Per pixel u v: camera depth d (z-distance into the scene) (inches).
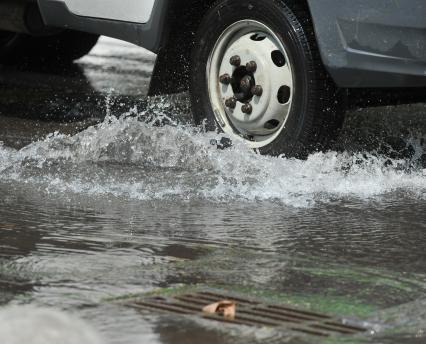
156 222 476.4
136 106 792.9
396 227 482.0
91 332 230.5
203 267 405.7
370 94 606.9
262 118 599.5
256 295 371.6
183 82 650.8
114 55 1135.0
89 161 608.7
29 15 831.1
